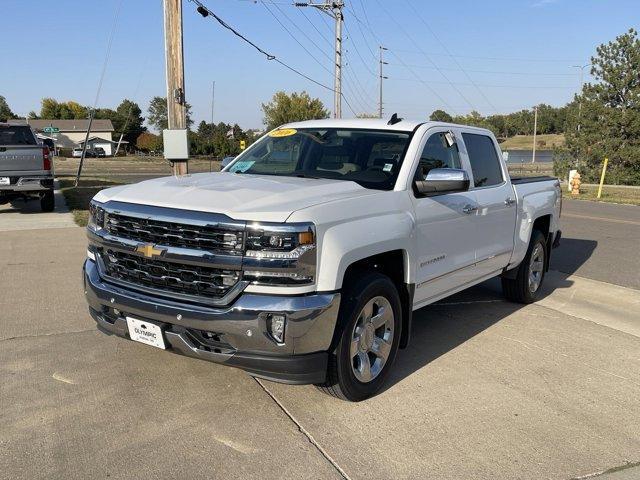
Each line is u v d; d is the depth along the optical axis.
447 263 5.00
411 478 3.24
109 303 3.98
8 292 6.48
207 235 3.60
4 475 3.13
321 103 67.19
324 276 3.63
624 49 32.81
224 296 3.59
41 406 3.89
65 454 3.34
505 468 3.37
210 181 4.41
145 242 3.83
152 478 3.15
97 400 4.00
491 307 6.70
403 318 4.55
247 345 3.55
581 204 20.92
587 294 7.46
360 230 3.88
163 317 3.71
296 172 4.95
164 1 11.42
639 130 32.41
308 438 3.61
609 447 3.65
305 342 3.58
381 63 56.06
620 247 11.09
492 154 6.06
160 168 46.50
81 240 9.56
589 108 33.56
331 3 35.59
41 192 12.52
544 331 5.87
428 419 3.91
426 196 4.66
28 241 9.41
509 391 4.40
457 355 5.11
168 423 3.73
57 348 4.89
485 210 5.51
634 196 24.72
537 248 6.91
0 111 124.75
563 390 4.46
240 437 3.59
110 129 98.69
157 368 4.54
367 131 5.08
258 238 3.50
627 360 5.14
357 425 3.79
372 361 4.25
